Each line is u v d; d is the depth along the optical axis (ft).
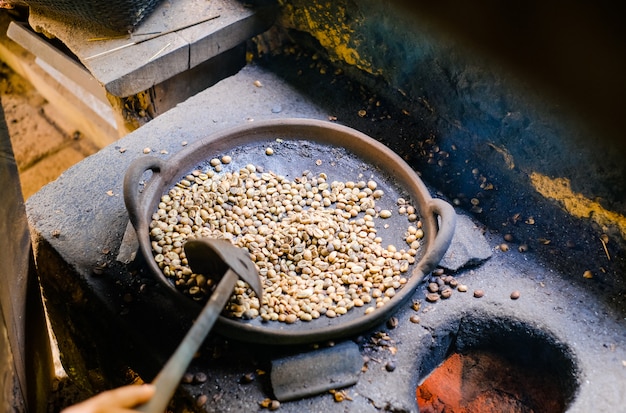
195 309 3.12
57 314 3.71
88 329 3.51
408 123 4.06
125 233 3.53
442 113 3.93
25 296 3.43
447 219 3.31
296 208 3.64
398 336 3.28
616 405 3.09
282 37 4.43
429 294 3.40
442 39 3.68
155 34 4.05
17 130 5.73
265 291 3.30
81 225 3.59
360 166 3.79
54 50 4.57
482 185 3.81
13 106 5.86
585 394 3.12
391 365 3.18
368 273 3.38
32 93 5.96
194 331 2.73
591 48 3.18
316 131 3.83
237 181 3.67
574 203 3.60
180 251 3.37
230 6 4.24
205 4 4.23
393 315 3.34
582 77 3.28
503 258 3.54
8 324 3.12
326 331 3.10
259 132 3.81
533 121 3.55
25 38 4.67
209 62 4.41
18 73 5.98
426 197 3.52
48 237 3.54
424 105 4.01
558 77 3.36
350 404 3.08
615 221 3.50
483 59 3.59
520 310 3.36
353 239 3.51
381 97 4.18
